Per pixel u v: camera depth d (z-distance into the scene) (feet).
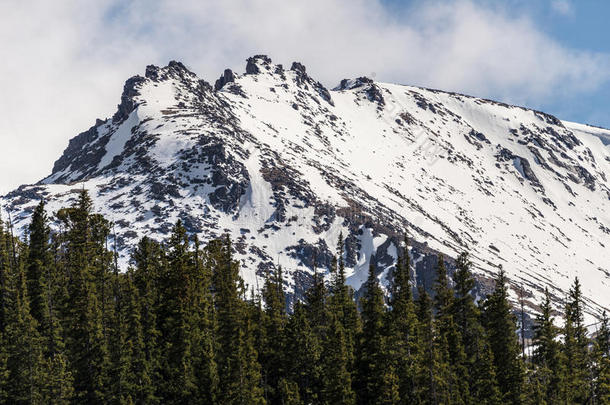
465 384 448.24
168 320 477.77
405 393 436.35
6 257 496.23
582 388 488.85
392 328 460.14
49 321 458.91
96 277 499.10
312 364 482.69
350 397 436.35
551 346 501.15
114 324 457.68
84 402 432.25
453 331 478.59
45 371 414.00
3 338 447.83
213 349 478.18
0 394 403.75
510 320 500.74
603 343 509.76
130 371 442.09
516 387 458.50
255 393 437.99
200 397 443.73
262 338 503.61
